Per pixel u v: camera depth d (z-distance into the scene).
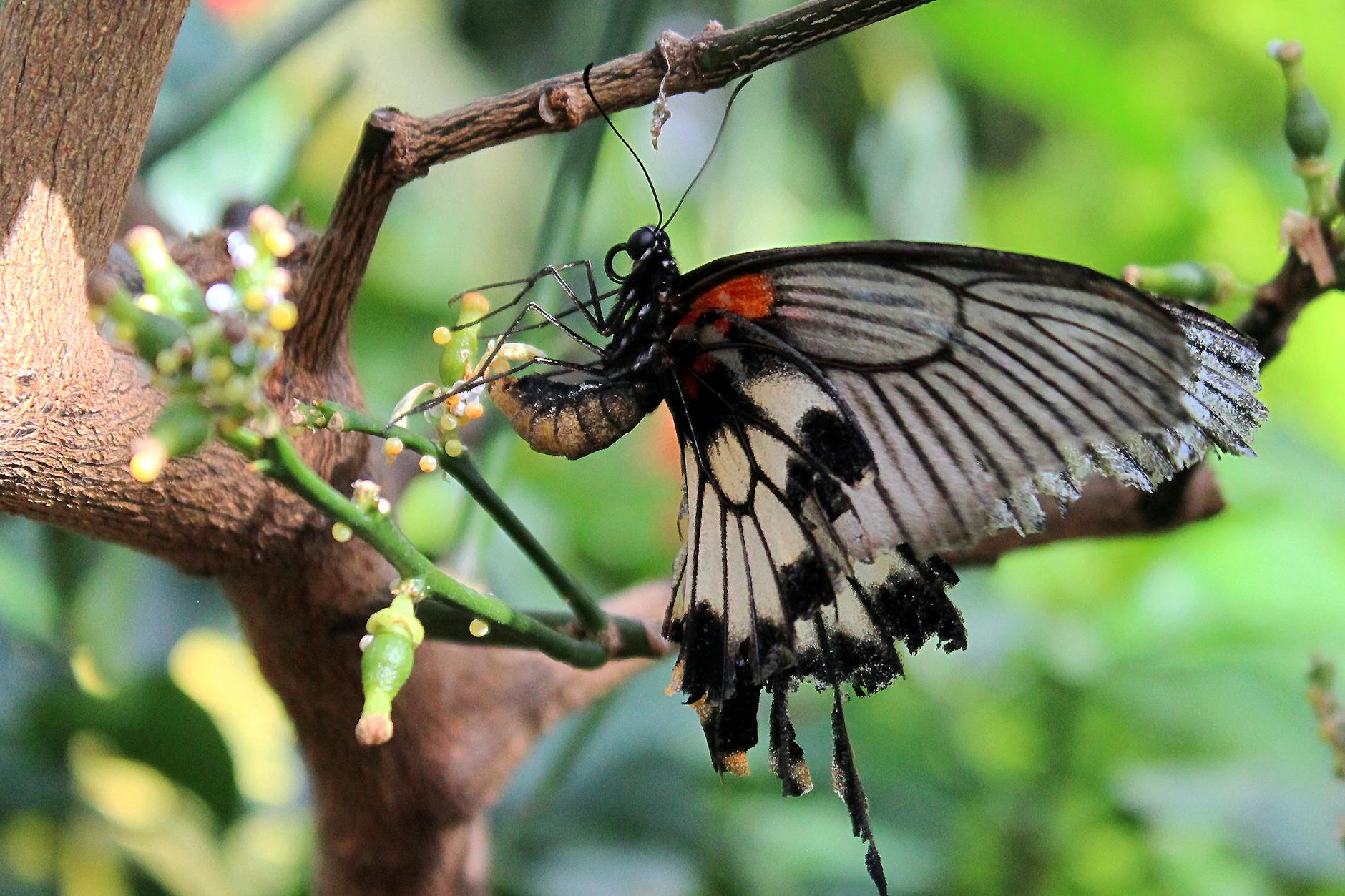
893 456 0.61
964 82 1.03
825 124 1.04
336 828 0.62
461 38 1.08
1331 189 0.60
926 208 0.79
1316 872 0.68
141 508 0.58
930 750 0.71
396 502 0.64
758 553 0.62
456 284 0.90
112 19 0.56
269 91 0.73
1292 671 0.71
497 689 0.62
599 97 0.57
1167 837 0.71
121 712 0.67
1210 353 0.60
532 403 0.62
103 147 0.57
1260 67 0.86
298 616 0.60
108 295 0.55
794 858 0.70
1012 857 0.70
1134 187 0.85
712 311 0.62
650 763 0.70
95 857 0.69
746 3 0.70
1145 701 0.70
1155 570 0.72
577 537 0.75
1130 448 0.59
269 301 0.56
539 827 0.69
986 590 0.72
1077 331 0.59
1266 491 0.70
